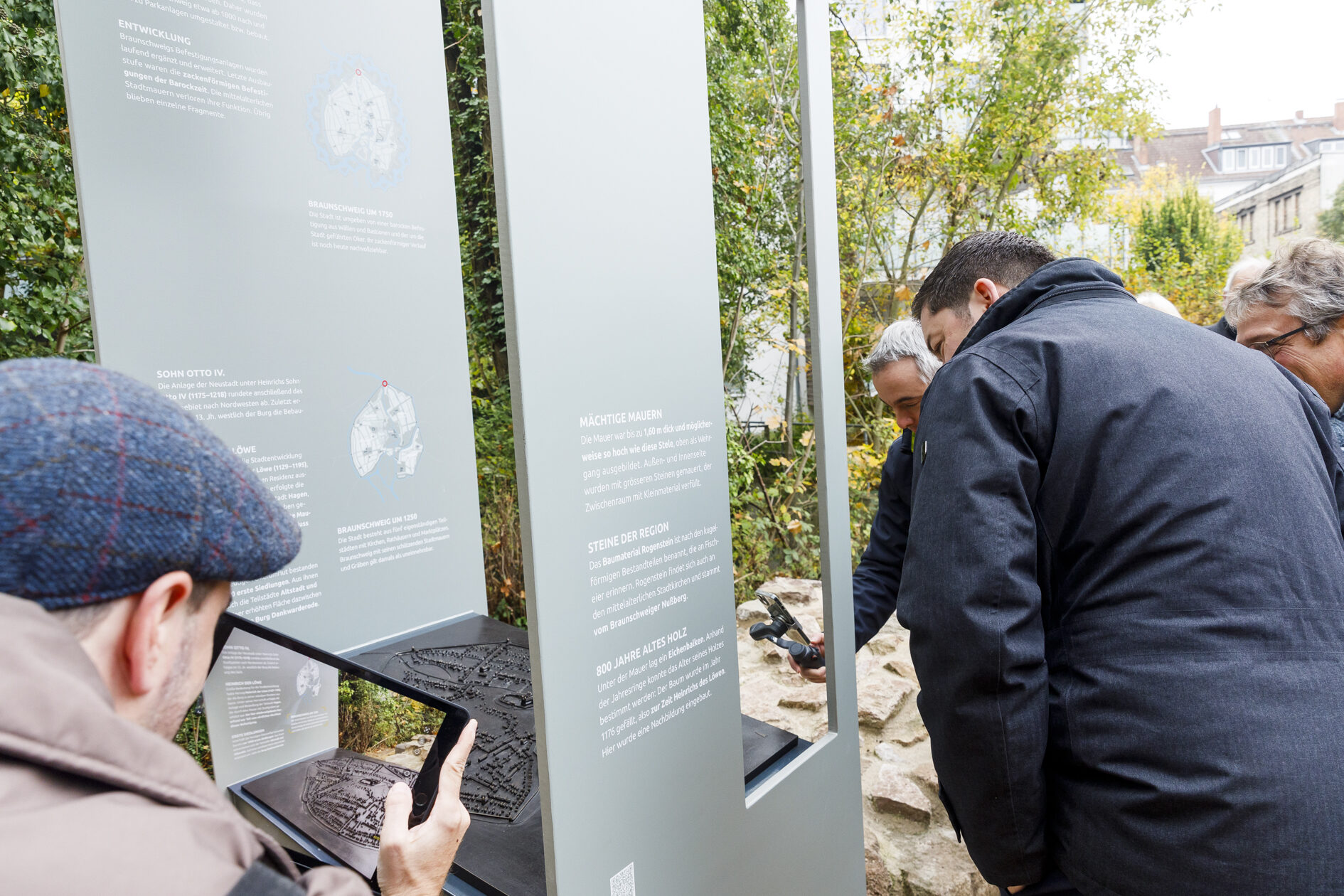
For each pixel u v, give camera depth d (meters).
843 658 1.43
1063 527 0.97
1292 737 0.82
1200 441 0.91
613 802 0.86
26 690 0.37
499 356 3.97
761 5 3.12
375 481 1.90
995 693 0.93
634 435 0.90
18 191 2.68
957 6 4.84
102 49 1.34
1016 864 1.02
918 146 5.06
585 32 0.83
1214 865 0.83
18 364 0.41
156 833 0.38
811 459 3.89
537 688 0.77
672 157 0.99
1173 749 0.85
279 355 1.68
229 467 0.47
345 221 1.81
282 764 1.34
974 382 1.00
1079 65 5.13
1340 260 1.47
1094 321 1.04
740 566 3.63
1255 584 0.87
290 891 0.41
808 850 1.31
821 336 1.35
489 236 3.94
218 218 1.54
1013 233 1.33
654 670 0.94
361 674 1.08
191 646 0.49
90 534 0.39
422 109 1.99
